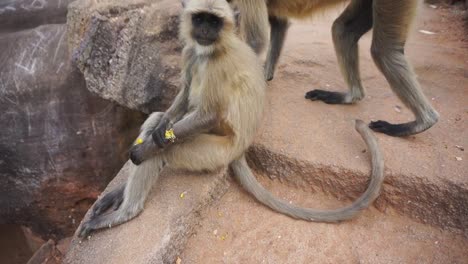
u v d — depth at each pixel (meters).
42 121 2.30
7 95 2.29
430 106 1.32
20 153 2.32
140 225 1.18
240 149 1.22
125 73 1.81
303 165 1.32
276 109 1.51
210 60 1.12
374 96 1.61
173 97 1.67
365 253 1.17
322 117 1.47
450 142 1.35
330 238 1.21
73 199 2.44
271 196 1.26
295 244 1.19
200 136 1.20
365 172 1.26
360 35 1.45
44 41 2.42
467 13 2.59
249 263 1.16
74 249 1.19
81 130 2.32
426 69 1.83
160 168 1.23
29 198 2.40
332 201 1.32
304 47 1.98
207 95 1.14
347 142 1.37
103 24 1.79
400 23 1.27
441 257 1.16
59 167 2.35
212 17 1.11
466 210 1.18
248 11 1.27
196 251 1.19
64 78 2.29
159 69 1.72
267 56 1.65
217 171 1.30
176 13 1.79
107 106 2.29
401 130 1.37
